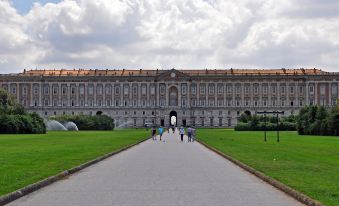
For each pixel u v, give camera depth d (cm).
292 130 16938
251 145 7350
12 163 4138
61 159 4594
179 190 2834
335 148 6462
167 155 5653
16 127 12731
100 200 2511
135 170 3912
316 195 2472
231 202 2461
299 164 4109
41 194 2708
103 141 8550
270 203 2442
